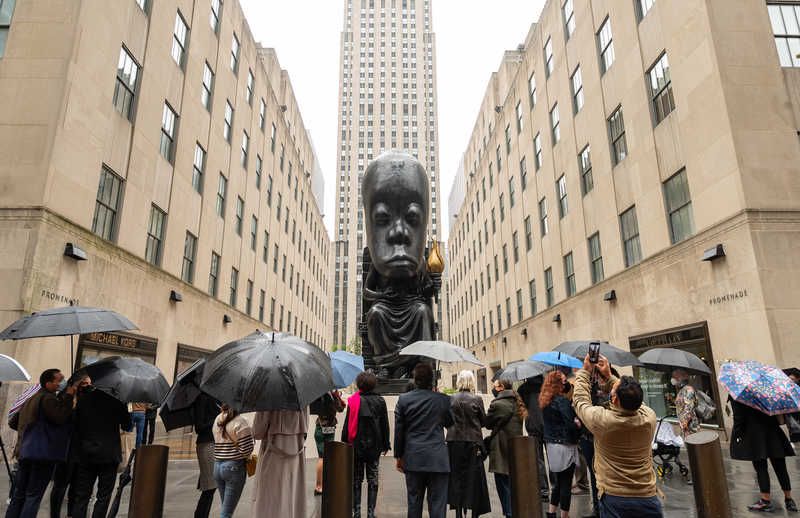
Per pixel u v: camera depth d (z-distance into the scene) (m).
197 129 19.16
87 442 4.37
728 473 7.74
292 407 3.33
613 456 3.35
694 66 13.08
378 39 113.62
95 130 12.30
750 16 12.48
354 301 96.75
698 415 7.62
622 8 17.14
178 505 5.94
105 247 12.55
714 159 12.28
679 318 13.55
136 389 4.43
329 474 3.81
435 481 4.33
